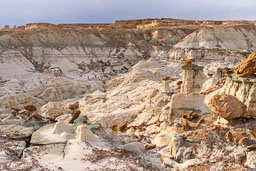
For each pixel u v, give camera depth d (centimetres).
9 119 2934
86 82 8394
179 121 2270
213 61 10156
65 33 12781
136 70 8131
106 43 13475
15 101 6444
